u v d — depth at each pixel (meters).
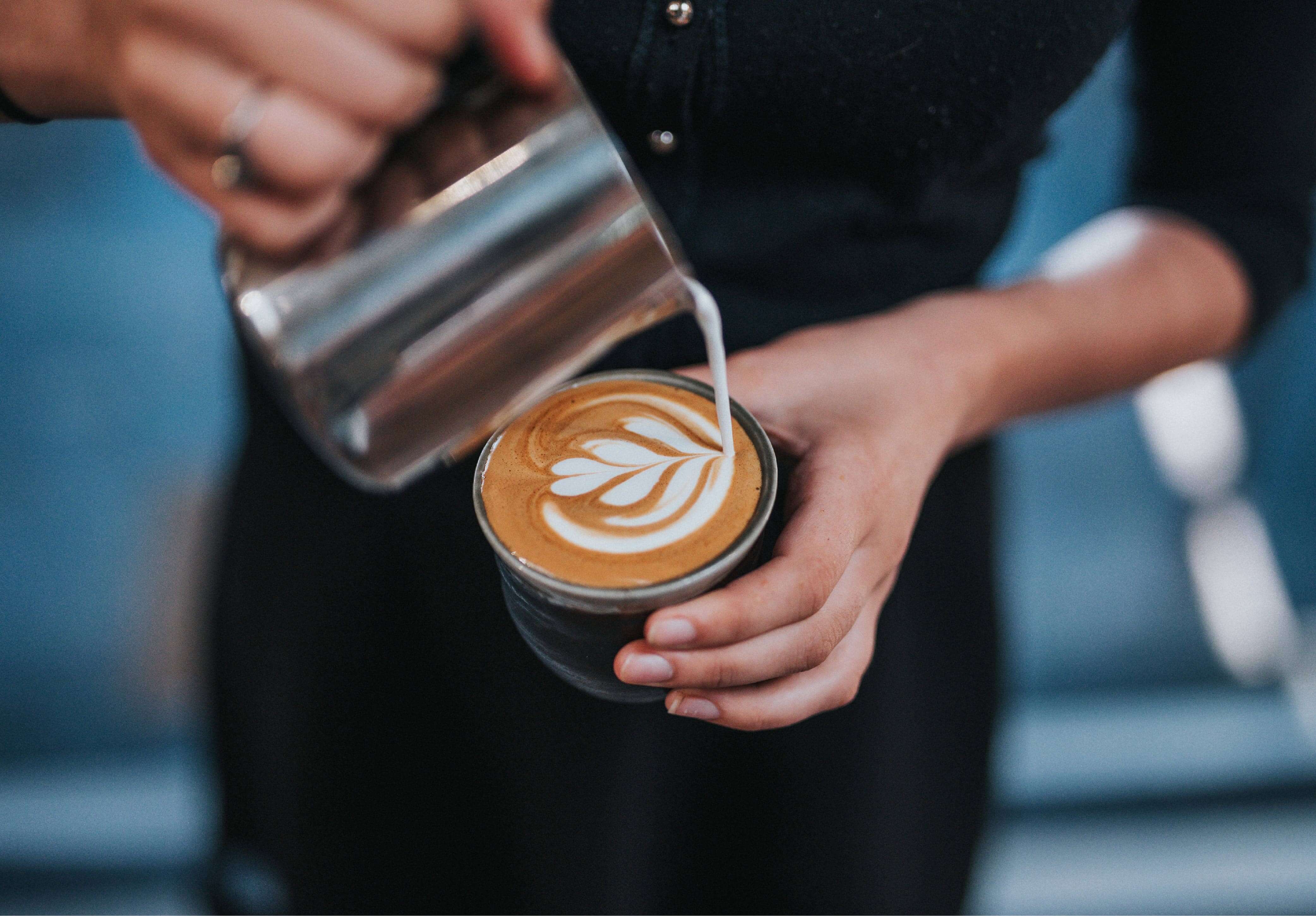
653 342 0.84
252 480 0.96
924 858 1.07
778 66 0.68
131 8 0.43
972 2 0.67
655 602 0.61
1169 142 1.00
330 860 1.09
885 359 0.78
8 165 2.63
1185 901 1.83
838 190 0.78
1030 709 2.05
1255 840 1.91
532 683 0.91
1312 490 2.33
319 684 1.00
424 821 1.08
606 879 0.97
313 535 0.93
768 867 1.03
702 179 0.77
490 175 0.50
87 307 2.45
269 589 0.98
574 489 0.70
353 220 0.50
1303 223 0.99
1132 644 2.12
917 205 0.79
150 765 1.90
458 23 0.43
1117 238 1.01
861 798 0.96
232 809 1.21
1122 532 2.27
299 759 1.03
